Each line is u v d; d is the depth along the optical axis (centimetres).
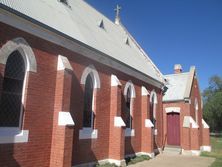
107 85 1589
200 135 2750
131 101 1902
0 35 941
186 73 2892
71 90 1273
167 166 1638
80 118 1325
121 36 2384
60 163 1088
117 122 1556
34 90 1070
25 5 1124
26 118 1023
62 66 1173
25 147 1009
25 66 1056
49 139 1120
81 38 1376
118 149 1527
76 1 1872
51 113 1142
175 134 2575
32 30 1077
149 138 1983
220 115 5791
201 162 1848
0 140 917
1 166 915
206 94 7181
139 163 1712
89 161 1378
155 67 2547
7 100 973
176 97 2597
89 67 1421
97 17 2088
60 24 1284
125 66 1783
